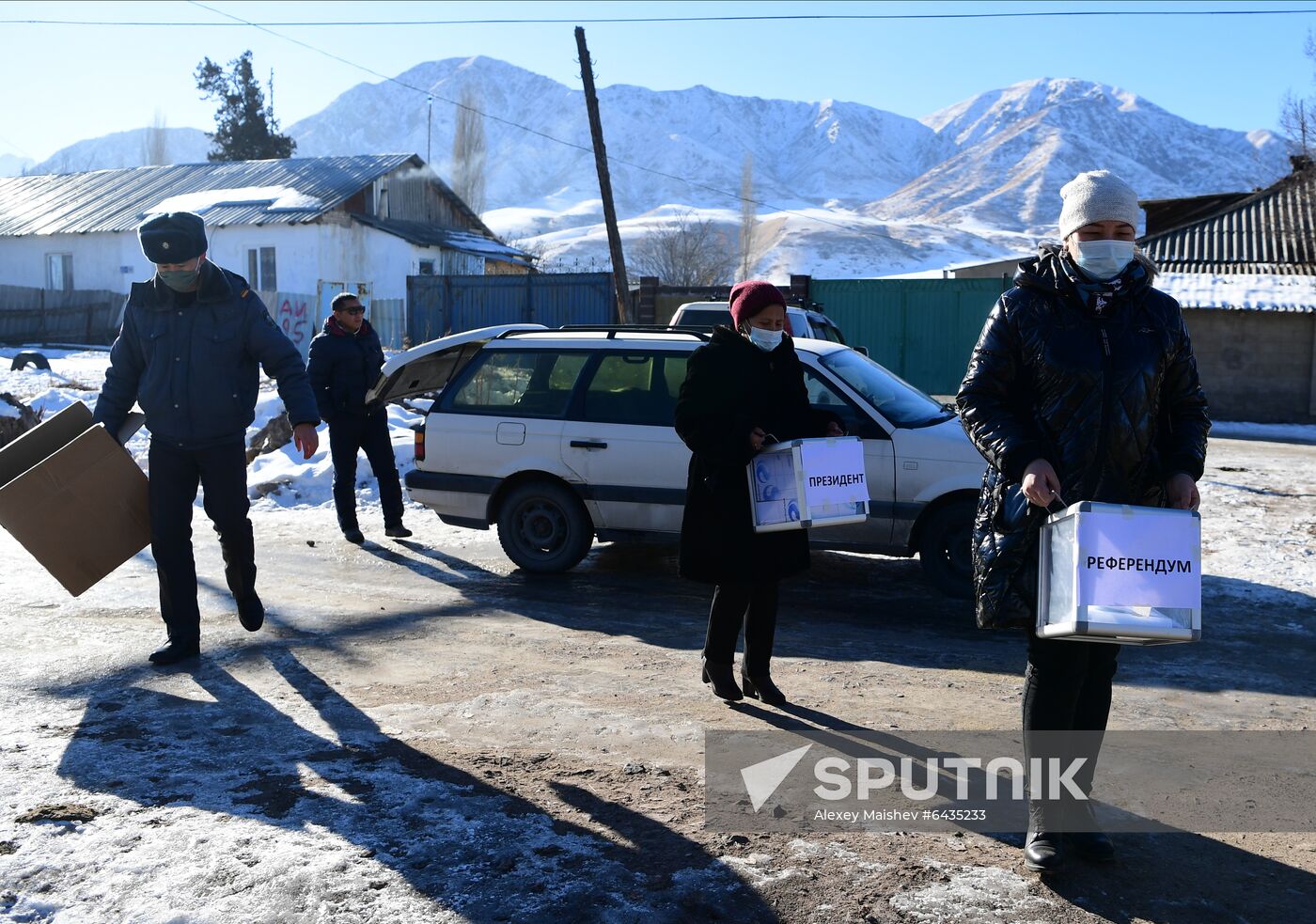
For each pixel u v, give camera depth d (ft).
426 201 142.72
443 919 9.81
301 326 106.73
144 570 25.16
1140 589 9.43
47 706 15.60
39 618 20.76
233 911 9.87
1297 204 96.63
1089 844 11.15
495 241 151.33
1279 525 32.71
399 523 29.76
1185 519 9.50
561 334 26.66
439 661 18.31
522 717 15.42
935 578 22.93
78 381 63.26
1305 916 10.14
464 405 26.53
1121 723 15.75
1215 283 86.69
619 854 11.14
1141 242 97.55
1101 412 10.32
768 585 15.83
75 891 10.19
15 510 16.33
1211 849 11.56
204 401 17.19
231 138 231.50
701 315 50.24
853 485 15.06
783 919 9.96
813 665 18.45
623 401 25.21
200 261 17.16
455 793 12.61
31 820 11.69
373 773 13.21
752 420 15.20
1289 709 16.44
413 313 99.19
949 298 83.97
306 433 17.53
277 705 15.80
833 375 23.85
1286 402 82.17
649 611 22.27
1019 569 10.64
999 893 10.46
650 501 24.54
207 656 18.26
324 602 22.59
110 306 130.11
